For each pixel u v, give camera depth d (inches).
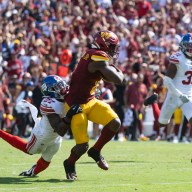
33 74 2397.9
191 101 1517.0
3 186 1067.3
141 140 2410.2
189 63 1525.6
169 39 2864.2
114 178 1183.6
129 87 2389.3
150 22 2974.9
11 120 2390.5
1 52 2524.6
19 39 2549.2
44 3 2965.1
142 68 2458.2
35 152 1171.9
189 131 2406.5
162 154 1702.8
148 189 1044.5
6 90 2416.3
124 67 2534.5
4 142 1958.7
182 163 1464.1
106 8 3034.0
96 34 1153.4
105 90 2320.4
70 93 1141.7
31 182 1117.1
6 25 2716.5
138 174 1246.9
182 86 1535.4
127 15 3014.3
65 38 2733.8
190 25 3090.6
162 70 2507.4
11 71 2458.2
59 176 1203.9
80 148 1130.0
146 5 3048.7
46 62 2518.5
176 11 3134.8
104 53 1123.3
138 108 2384.4
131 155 1657.2
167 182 1134.4
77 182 1125.7
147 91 2453.2
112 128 1139.3
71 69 2518.5
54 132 1146.0
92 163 1435.8
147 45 2706.7
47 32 2746.1
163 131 2472.9
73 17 2901.1
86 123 1134.4
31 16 2824.8
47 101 1138.7
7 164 1393.9
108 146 1957.4
